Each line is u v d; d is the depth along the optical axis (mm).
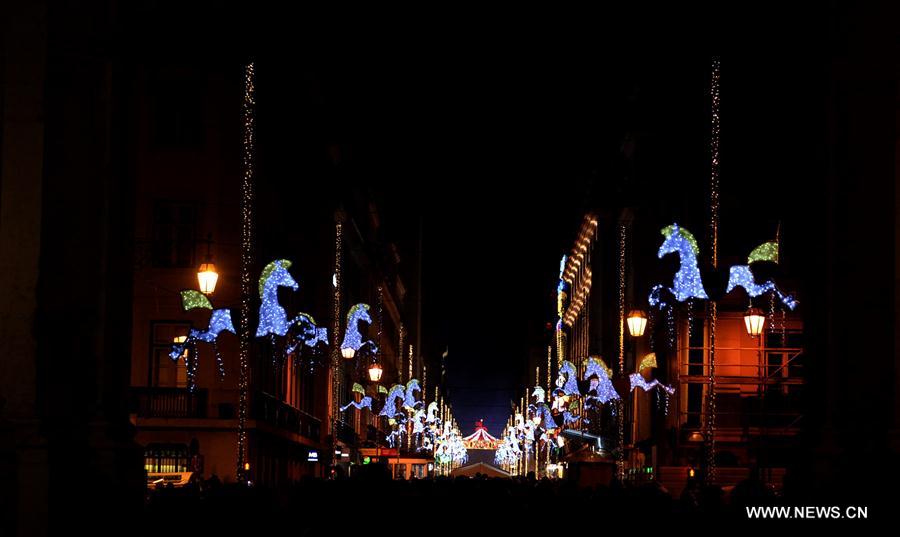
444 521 22875
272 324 35188
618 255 65562
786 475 16531
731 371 41312
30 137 14883
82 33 16188
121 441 16016
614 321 69062
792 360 39062
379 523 22250
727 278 34125
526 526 22375
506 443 117125
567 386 53469
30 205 14789
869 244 15281
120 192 16516
